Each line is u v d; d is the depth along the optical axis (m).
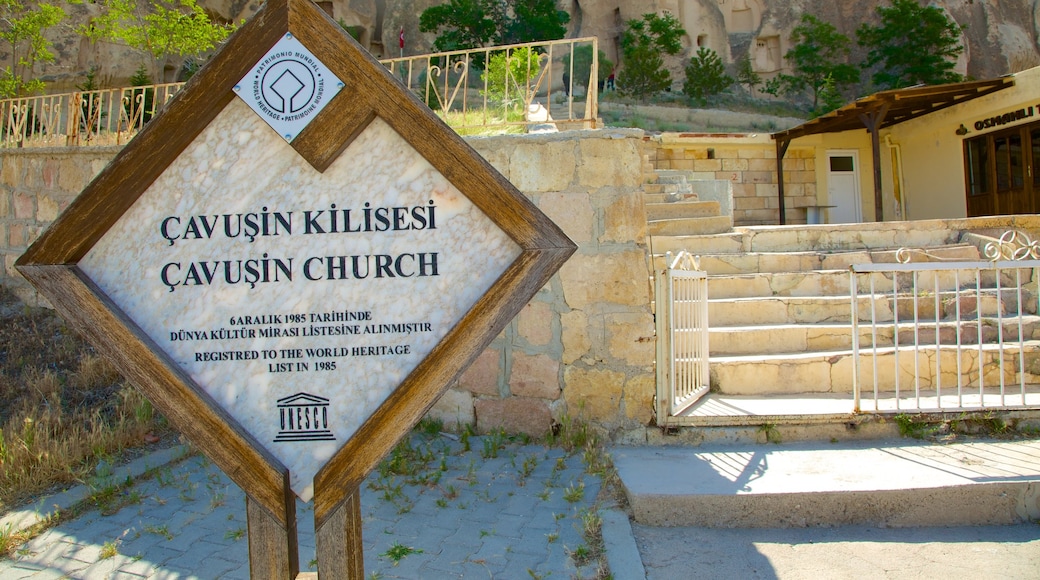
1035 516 3.45
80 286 1.52
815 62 31.70
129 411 5.03
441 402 4.97
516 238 1.50
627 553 3.09
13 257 6.83
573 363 4.64
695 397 4.74
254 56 1.53
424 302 1.56
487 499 3.75
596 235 4.62
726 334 5.46
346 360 1.56
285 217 1.57
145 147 1.53
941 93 12.19
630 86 28.45
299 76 1.53
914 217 15.22
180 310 1.57
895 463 3.84
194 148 1.57
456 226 1.55
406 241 1.56
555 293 4.68
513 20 30.58
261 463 1.50
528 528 3.41
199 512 3.65
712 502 3.44
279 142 1.57
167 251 1.57
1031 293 5.86
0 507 3.69
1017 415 4.32
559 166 4.67
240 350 1.57
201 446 1.51
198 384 1.56
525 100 5.27
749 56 34.75
